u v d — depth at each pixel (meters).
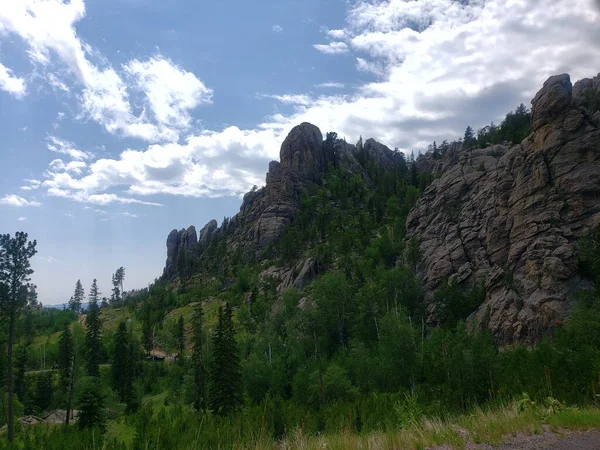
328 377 51.34
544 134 75.25
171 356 120.62
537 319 58.22
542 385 23.12
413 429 13.67
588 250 58.88
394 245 108.81
